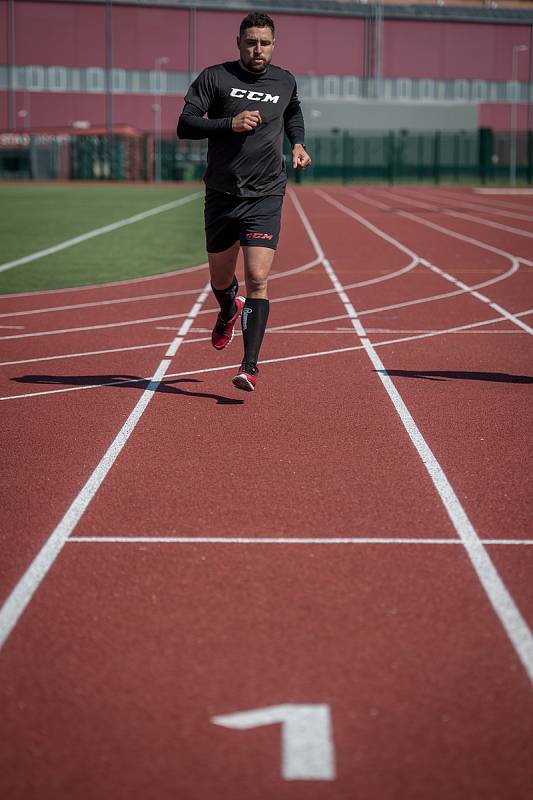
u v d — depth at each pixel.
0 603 3.59
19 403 6.90
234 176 6.43
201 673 3.03
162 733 2.69
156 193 43.91
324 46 71.75
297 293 13.03
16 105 68.56
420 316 11.06
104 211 30.25
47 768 2.53
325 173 66.25
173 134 69.62
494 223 25.98
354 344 9.30
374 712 2.79
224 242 6.75
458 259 17.36
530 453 5.64
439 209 32.47
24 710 2.82
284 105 6.51
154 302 12.11
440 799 2.38
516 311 11.41
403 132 66.94
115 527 4.41
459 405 6.85
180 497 4.83
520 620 3.42
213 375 7.87
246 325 6.57
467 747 2.61
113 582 3.78
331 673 3.03
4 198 38.56
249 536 4.29
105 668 3.07
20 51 68.06
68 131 66.81
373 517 4.54
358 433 6.08
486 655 3.15
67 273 15.08
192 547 4.16
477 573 3.87
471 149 67.62
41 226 24.11
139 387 7.42
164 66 69.88
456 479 5.14
